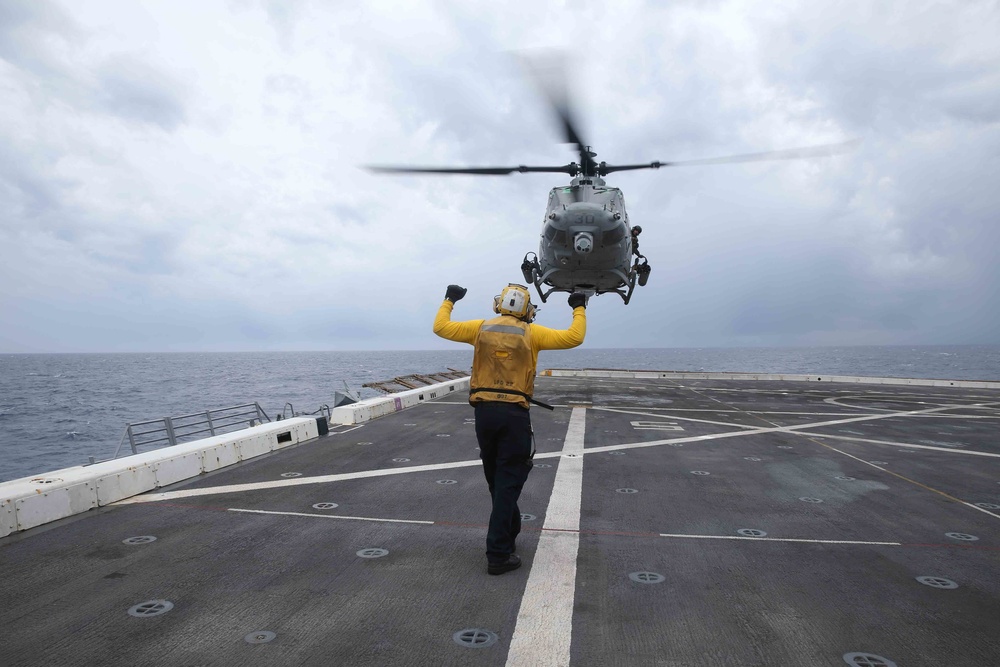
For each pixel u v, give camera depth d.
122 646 2.85
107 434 37.69
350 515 5.28
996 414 14.60
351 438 9.54
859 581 3.84
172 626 3.08
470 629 3.08
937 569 4.09
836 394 20.34
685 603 3.45
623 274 14.88
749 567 4.07
